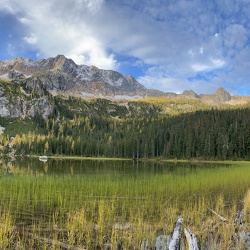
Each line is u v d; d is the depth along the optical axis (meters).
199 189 31.92
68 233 14.45
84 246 13.42
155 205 22.84
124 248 13.32
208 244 14.23
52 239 14.05
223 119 156.88
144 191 29.42
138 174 49.12
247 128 127.69
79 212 18.31
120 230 15.45
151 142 147.12
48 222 17.25
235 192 30.86
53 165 80.19
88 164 89.94
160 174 49.47
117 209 21.09
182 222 16.44
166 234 15.26
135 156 151.62
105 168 67.81
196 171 57.91
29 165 78.88
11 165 78.25
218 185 35.28
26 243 13.52
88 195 26.34
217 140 126.31
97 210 20.36
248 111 176.50
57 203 22.53
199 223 17.16
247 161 115.50
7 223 14.93
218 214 19.34
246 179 41.53
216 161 118.12
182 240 14.18
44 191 27.47
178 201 25.03
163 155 141.12
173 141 144.25
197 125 150.00
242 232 16.02
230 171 58.00
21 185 29.62
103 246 13.62
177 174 49.66
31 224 16.78
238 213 20.22
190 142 131.62
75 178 39.94
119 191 29.12
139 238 13.99
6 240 12.95
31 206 21.30
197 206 22.64
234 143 124.75
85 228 15.38
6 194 25.64
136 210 20.89
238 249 13.74
